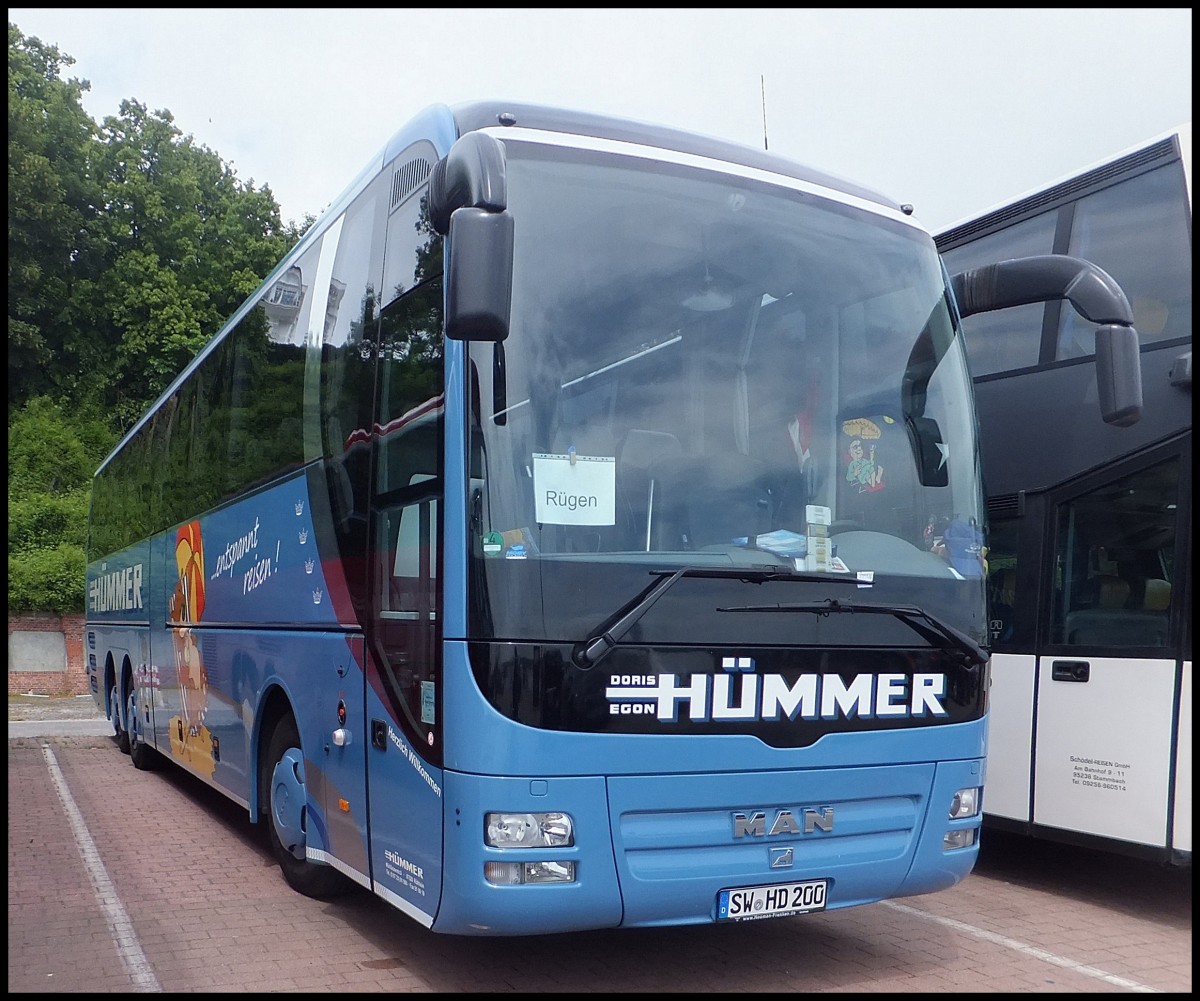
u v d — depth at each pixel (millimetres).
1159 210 6375
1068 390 6785
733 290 4984
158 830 8945
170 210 50219
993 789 6906
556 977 5098
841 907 4758
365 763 5117
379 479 5145
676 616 4402
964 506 5328
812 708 4641
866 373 5234
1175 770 5914
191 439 9562
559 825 4168
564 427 4457
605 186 4828
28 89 48750
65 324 45875
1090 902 6656
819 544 4805
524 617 4207
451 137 4836
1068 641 6551
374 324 5434
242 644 7449
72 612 27047
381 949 5535
